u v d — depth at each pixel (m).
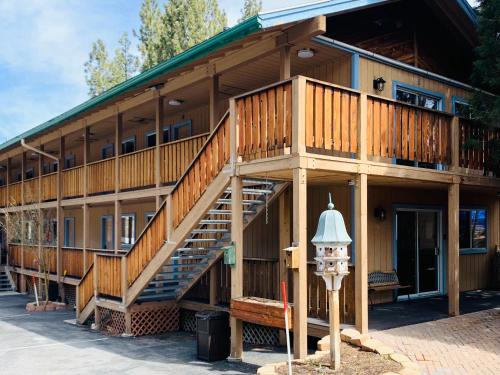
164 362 8.64
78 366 8.51
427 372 6.11
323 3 8.41
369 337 7.18
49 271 18.44
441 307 10.15
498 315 9.30
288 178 8.67
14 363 8.79
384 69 10.54
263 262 10.21
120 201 14.67
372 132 8.20
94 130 17.83
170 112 14.98
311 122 7.32
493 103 9.66
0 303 17.91
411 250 11.44
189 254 11.53
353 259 9.64
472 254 13.15
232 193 8.27
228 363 8.36
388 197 10.85
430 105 11.79
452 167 9.57
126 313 11.18
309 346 9.03
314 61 10.27
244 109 8.18
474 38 12.27
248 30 8.11
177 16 28.83
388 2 9.45
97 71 36.00
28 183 20.80
